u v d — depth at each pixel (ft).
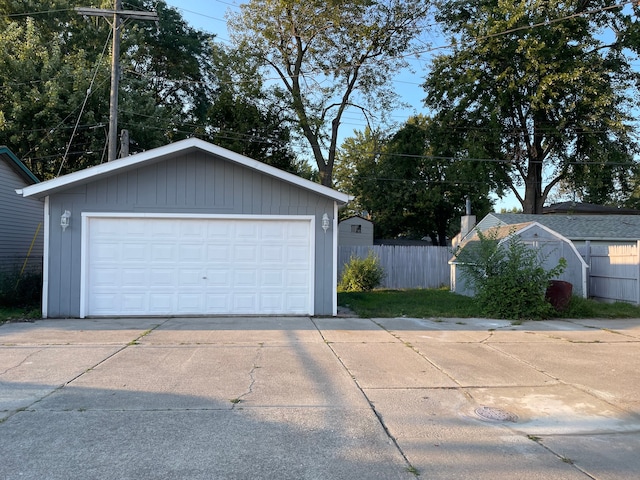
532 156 96.12
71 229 35.60
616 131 83.51
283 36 91.15
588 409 17.42
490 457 13.34
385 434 14.84
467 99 90.68
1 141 69.67
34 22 80.38
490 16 86.58
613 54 87.25
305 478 12.01
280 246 37.68
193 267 36.88
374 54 94.02
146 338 28.55
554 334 31.83
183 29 111.45
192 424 15.43
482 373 21.94
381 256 71.82
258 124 92.02
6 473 12.09
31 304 40.88
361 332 31.40
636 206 137.69
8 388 18.95
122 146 51.60
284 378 20.65
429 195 109.70
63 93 70.69
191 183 36.70
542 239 50.90
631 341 29.63
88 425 15.26
